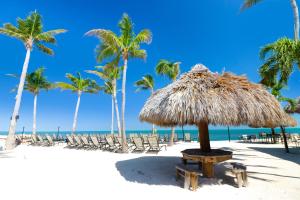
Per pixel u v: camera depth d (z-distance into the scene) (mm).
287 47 6637
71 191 5098
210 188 5250
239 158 9922
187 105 5023
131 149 13508
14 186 5402
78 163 8594
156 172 6992
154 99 6121
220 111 4887
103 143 14445
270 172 7059
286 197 4656
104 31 12172
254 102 5176
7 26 14773
